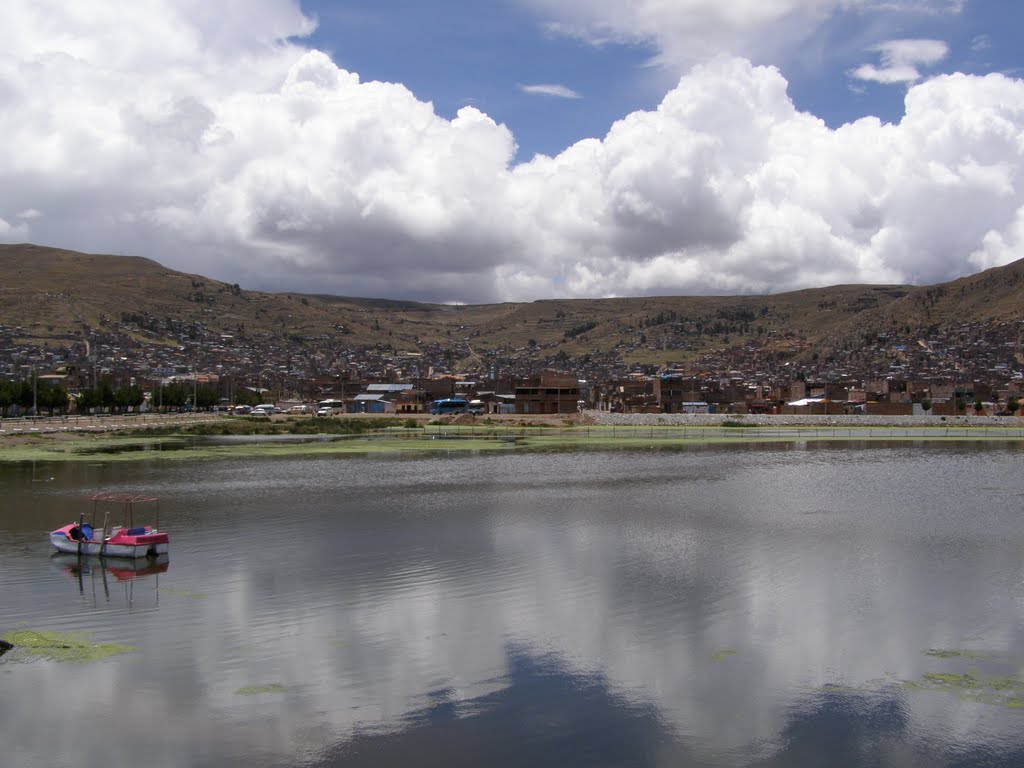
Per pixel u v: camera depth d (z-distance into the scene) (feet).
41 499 222.89
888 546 164.35
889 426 636.07
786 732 82.79
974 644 106.22
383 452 392.68
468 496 235.81
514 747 79.46
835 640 107.45
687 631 110.63
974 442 488.85
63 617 114.93
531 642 105.91
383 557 152.15
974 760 77.77
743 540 170.09
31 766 75.77
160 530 179.83
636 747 79.56
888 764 77.00
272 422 598.34
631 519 195.52
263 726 83.10
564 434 545.44
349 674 95.40
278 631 109.40
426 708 87.10
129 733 81.66
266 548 160.15
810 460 360.89
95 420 542.57
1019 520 195.62
